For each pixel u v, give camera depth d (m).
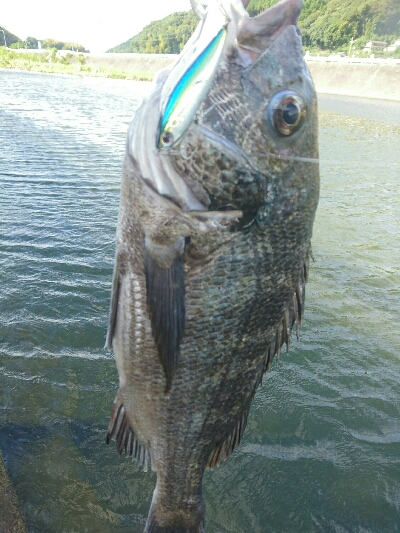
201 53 0.19
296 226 0.23
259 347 0.26
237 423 0.28
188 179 0.21
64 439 0.42
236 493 0.39
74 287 0.65
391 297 0.70
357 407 0.48
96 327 0.57
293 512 0.38
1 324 0.56
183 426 0.26
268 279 0.24
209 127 0.20
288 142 0.21
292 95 0.21
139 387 0.26
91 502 0.37
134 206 0.22
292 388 0.50
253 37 0.21
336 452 0.43
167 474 0.28
